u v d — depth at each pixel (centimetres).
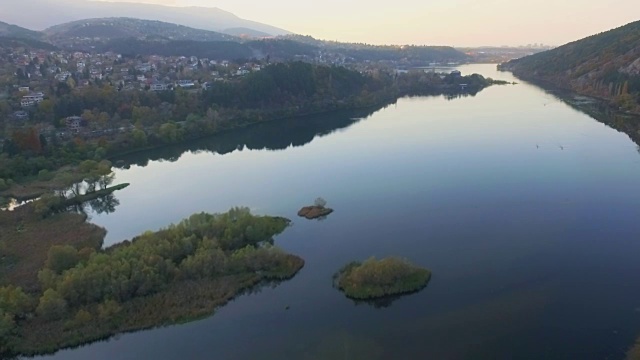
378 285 8169
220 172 15775
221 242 9731
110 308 7656
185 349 6956
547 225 10362
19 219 12206
